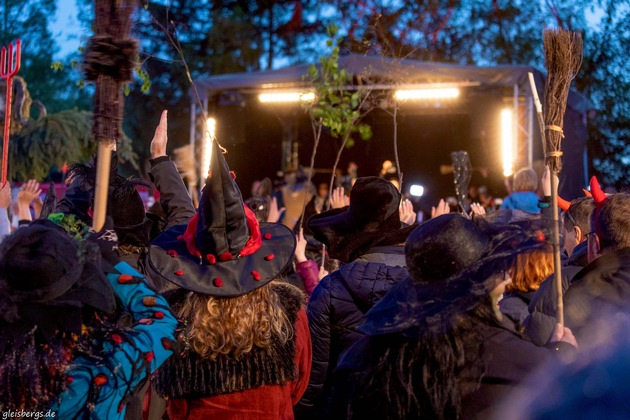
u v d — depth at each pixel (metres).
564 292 3.19
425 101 15.06
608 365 1.82
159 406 3.32
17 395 2.13
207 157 12.94
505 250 2.22
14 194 8.45
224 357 2.76
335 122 6.59
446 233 2.21
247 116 15.03
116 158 3.56
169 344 2.41
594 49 17.12
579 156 13.53
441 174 17.27
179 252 2.86
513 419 2.02
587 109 13.87
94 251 2.34
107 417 2.28
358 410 2.27
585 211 3.51
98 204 2.38
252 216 2.89
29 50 24.30
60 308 2.18
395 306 2.28
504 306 3.08
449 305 2.16
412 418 2.18
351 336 3.16
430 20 19.11
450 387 2.14
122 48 2.33
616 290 2.75
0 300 2.13
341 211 3.81
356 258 3.42
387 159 17.50
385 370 2.23
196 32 22.50
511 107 12.95
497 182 13.76
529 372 2.11
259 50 23.28
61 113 10.91
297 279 4.36
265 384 2.77
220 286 2.72
